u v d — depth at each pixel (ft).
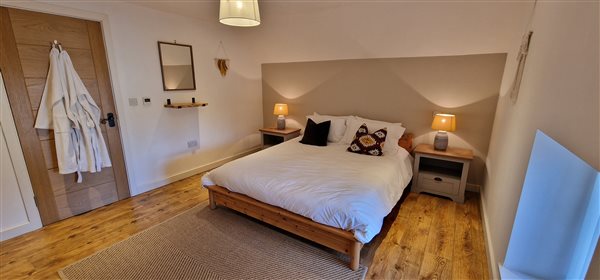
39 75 7.41
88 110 8.13
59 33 7.66
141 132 10.07
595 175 2.83
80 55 8.16
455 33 9.57
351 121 11.71
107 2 8.54
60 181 8.16
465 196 9.96
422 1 9.73
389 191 7.29
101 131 8.87
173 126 11.20
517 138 5.61
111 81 8.95
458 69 9.89
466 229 7.72
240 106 14.35
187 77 11.44
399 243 7.04
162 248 6.82
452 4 9.31
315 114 13.17
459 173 10.11
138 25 9.48
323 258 6.44
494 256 5.70
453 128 9.52
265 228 7.72
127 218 8.38
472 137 10.10
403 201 9.58
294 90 14.19
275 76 14.64
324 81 13.08
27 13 7.04
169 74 10.71
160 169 10.96
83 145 8.19
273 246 6.89
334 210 5.90
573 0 3.61
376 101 11.89
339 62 12.41
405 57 10.82
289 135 13.70
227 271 6.03
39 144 7.64
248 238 7.23
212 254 6.60
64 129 7.65
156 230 7.64
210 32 12.16
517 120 5.87
